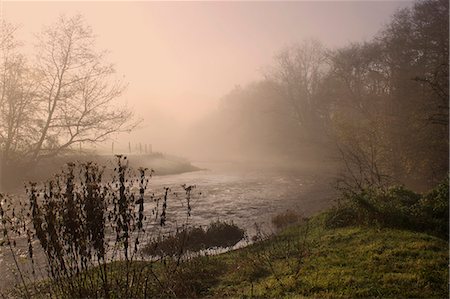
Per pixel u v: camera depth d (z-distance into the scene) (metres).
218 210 19.69
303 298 5.99
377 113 28.23
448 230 10.03
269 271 7.98
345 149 28.92
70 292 5.51
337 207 12.81
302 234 11.57
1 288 7.78
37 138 27.73
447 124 19.19
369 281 6.50
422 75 25.86
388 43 31.41
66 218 5.47
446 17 24.31
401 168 24.59
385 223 10.65
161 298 6.13
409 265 7.09
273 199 23.38
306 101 58.94
